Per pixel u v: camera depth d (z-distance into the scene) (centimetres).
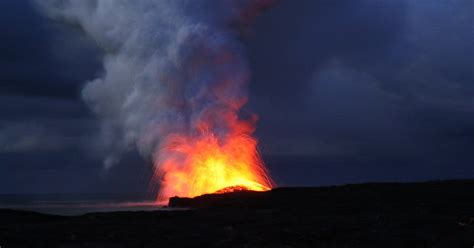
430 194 6644
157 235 4103
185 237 3988
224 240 3850
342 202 6281
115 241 3856
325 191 7262
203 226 4591
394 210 5525
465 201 6141
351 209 5725
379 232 4119
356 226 4403
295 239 3884
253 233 4122
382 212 5375
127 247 3634
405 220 4681
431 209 5516
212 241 3825
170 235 4103
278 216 5206
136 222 4916
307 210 5778
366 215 5109
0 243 3703
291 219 4888
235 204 6788
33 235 4047
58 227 4491
